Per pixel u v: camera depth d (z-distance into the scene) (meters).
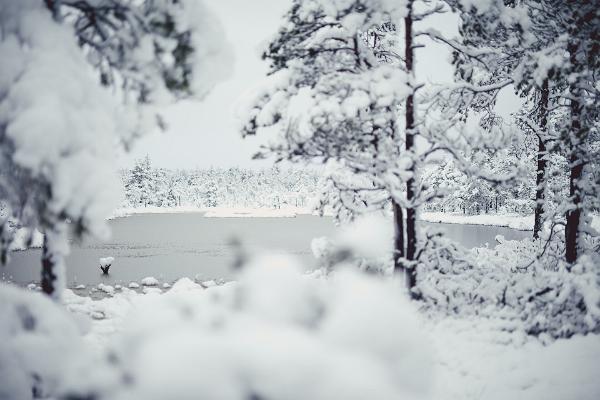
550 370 6.06
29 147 4.42
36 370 2.93
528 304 8.15
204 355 1.67
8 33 5.03
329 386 1.60
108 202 4.82
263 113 9.11
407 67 9.99
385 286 2.00
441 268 10.40
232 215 93.50
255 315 1.99
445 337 7.80
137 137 5.95
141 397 1.63
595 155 10.24
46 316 3.25
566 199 11.01
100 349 8.20
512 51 10.83
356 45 9.77
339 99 8.43
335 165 11.88
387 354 1.76
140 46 5.83
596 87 9.99
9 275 21.12
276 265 2.14
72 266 25.09
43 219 4.73
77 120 4.78
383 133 9.76
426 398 1.76
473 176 9.31
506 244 18.41
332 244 9.38
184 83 5.94
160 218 81.25
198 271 23.00
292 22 8.89
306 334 1.83
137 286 18.42
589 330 6.89
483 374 6.45
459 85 9.99
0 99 4.72
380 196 10.27
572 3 9.30
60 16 5.60
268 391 1.61
